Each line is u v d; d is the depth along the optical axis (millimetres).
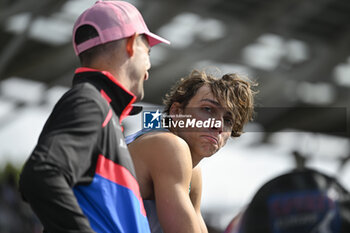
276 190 2373
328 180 2367
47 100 59281
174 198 4953
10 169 32156
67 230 3441
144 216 4219
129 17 4508
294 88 60250
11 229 24797
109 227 3896
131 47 4465
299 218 2330
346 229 2303
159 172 5113
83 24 4449
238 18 50906
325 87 62062
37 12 47094
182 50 53281
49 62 54156
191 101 5688
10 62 53781
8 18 46094
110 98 4156
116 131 4051
